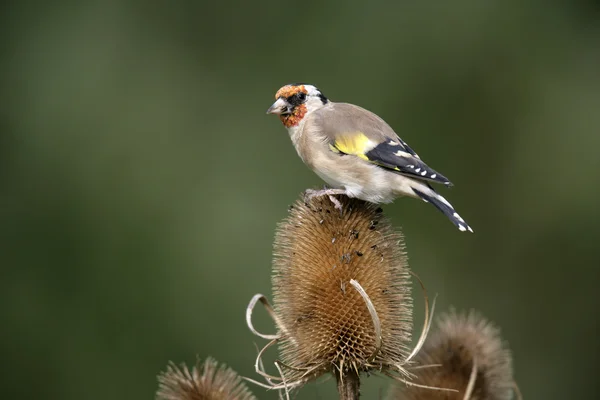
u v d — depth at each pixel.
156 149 15.49
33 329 13.94
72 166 15.17
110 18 16.31
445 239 15.34
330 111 8.54
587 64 15.82
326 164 8.14
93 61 16.02
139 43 16.28
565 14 16.05
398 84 15.95
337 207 7.66
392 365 7.26
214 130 15.90
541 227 15.43
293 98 8.77
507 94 15.76
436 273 15.18
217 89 16.23
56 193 14.95
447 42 15.95
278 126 15.88
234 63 16.41
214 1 16.50
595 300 15.10
